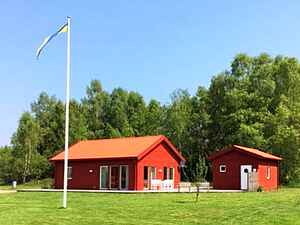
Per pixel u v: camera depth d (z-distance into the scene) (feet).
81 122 296.51
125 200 100.63
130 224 65.87
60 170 174.81
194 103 297.33
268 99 254.06
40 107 320.09
